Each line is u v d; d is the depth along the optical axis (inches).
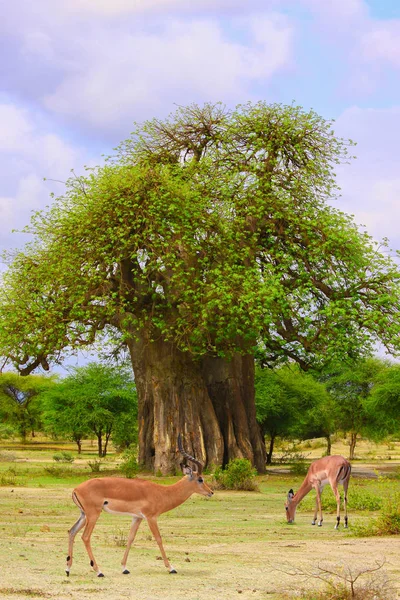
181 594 331.6
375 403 1772.9
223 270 1152.8
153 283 1213.1
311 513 753.0
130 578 366.3
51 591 325.7
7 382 3031.5
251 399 1330.0
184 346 1174.3
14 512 713.6
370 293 1220.5
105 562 412.8
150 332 1233.4
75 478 1219.2
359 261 1208.8
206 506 827.4
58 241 1194.6
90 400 2309.3
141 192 1178.0
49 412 2375.7
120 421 2315.5
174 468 1216.8
